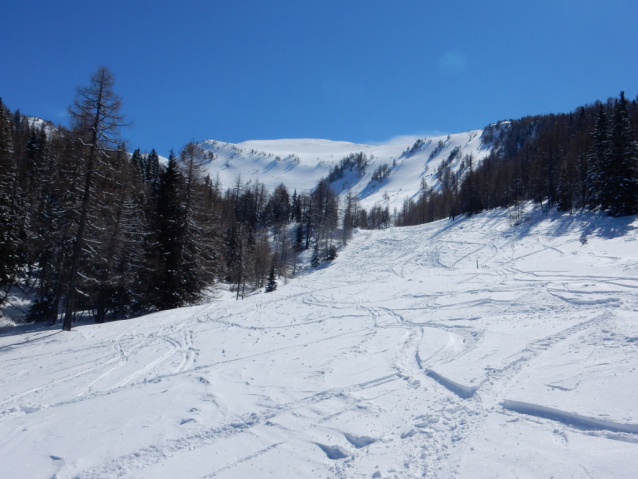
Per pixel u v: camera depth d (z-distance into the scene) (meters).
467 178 68.81
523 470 4.61
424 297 19.47
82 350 14.14
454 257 39.31
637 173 37.44
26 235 25.38
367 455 5.52
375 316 16.59
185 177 27.00
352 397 7.81
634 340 8.84
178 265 26.12
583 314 12.38
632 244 28.25
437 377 8.47
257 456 5.80
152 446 6.27
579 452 4.85
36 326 25.64
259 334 14.89
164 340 14.84
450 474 4.76
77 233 19.25
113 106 18.91
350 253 57.25
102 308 25.78
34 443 6.57
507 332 11.37
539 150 59.12
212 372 10.27
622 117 37.94
